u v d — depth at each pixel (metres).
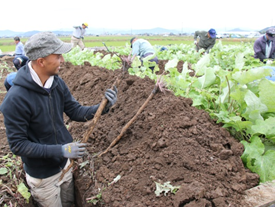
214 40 9.46
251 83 2.95
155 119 2.81
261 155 2.34
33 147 2.06
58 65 2.06
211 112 3.00
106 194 2.25
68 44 2.09
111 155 2.77
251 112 2.54
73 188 2.83
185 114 2.79
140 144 2.66
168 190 2.09
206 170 2.21
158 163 2.37
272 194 2.00
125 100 3.65
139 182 2.27
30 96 2.04
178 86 3.49
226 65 7.33
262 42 6.92
